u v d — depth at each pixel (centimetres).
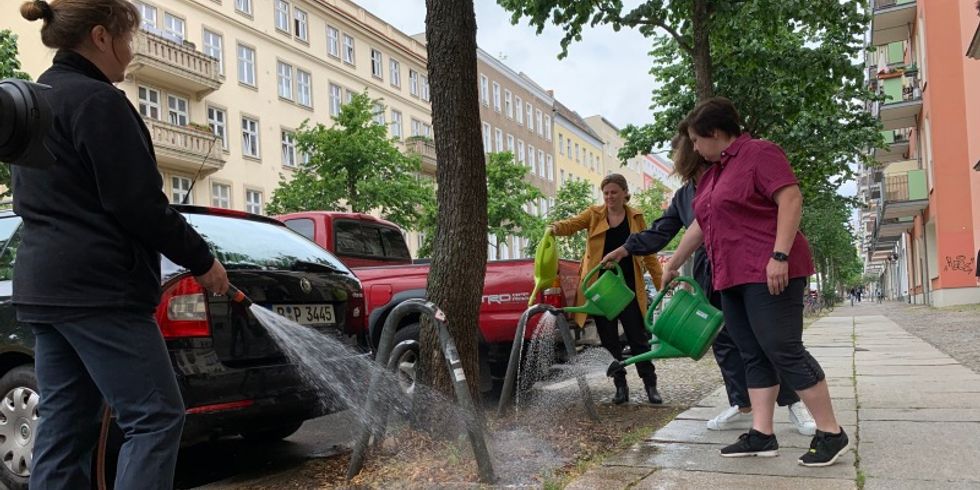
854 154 1702
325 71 3734
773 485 348
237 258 455
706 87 1015
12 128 218
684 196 504
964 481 341
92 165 241
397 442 446
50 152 233
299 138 2333
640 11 1051
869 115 1645
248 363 420
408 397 454
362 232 888
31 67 2631
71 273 242
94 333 245
